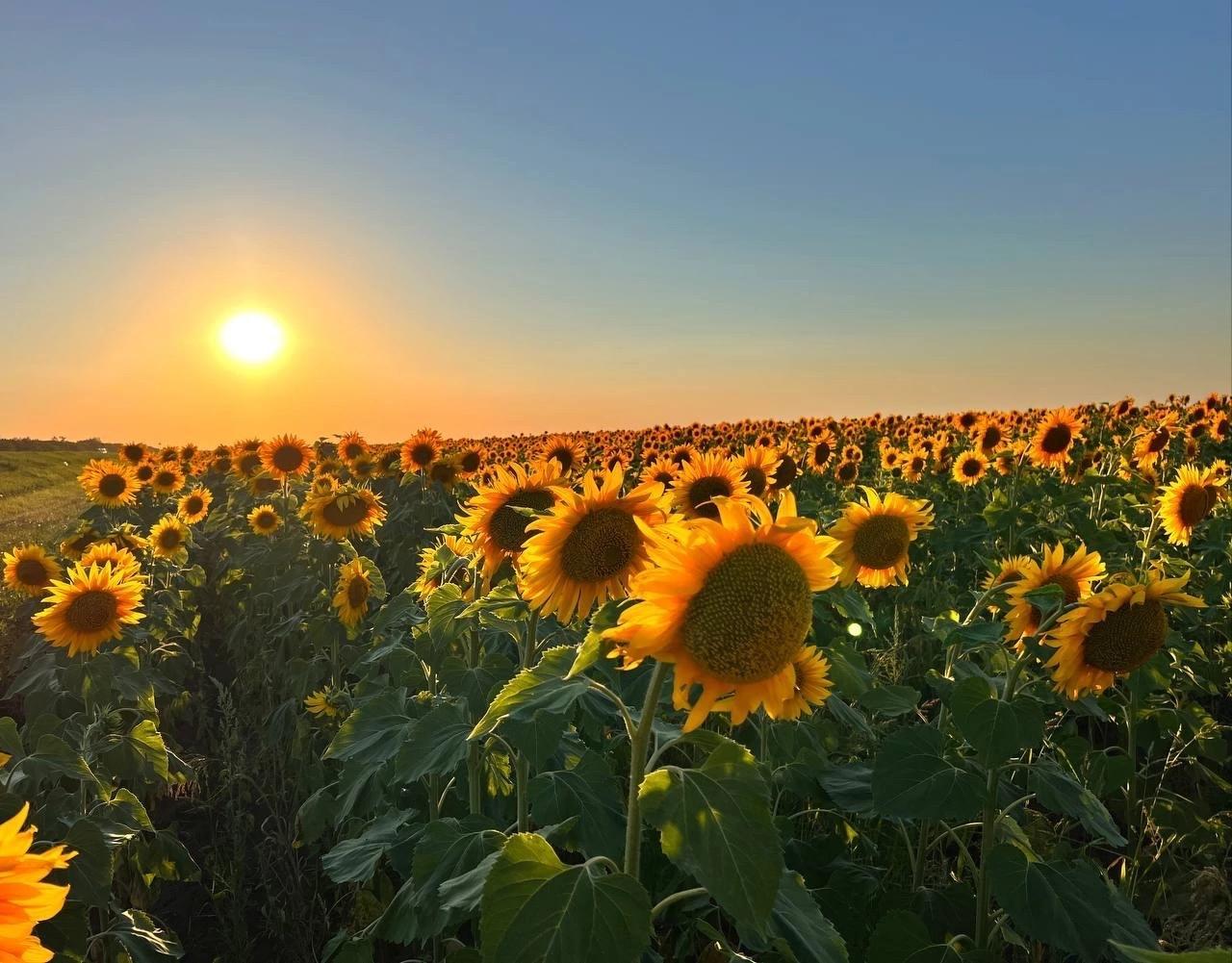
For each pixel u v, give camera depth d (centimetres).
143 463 1734
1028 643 408
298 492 1423
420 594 520
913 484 1593
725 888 212
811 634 526
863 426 3020
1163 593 386
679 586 221
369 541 1177
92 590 587
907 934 367
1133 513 944
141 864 538
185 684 974
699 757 479
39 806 429
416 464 1387
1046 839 497
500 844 349
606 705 354
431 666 490
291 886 553
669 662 228
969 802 373
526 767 378
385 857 498
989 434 1555
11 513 2858
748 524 225
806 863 433
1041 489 1243
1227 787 562
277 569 1048
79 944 365
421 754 373
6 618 1052
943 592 794
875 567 539
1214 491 756
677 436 3303
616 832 353
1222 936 439
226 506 1695
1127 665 387
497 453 2916
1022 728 363
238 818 592
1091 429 2283
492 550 420
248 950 517
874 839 516
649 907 225
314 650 870
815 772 439
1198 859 516
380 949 486
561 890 226
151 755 541
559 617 321
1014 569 518
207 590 1307
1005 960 456
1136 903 485
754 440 2716
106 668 579
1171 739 621
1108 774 500
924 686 655
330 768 655
